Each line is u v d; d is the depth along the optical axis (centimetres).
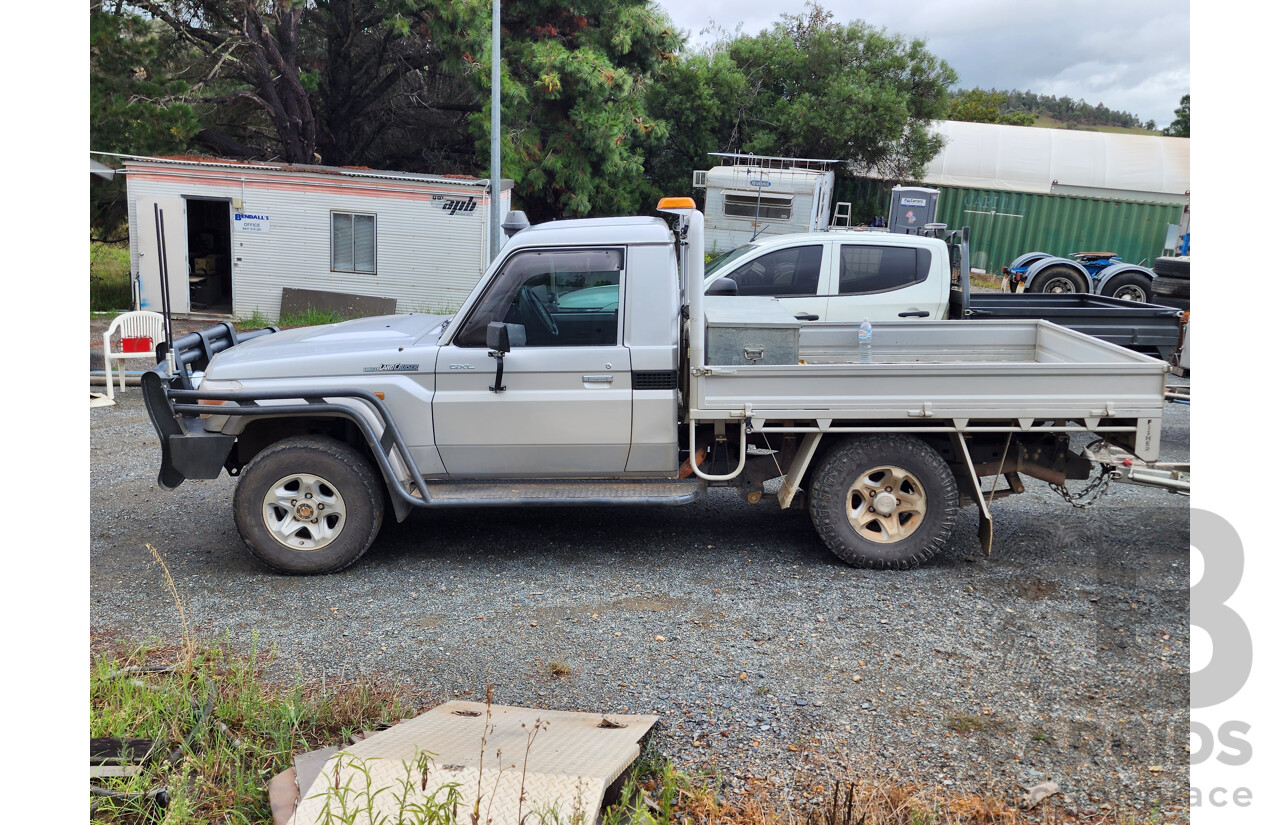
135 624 478
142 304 1666
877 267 912
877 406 535
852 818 303
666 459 560
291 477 540
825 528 548
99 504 691
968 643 443
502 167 2167
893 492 549
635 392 547
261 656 439
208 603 507
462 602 505
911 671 416
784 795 322
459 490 554
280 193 1638
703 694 399
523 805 275
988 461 571
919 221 2202
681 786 324
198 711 372
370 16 2220
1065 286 1634
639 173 2536
